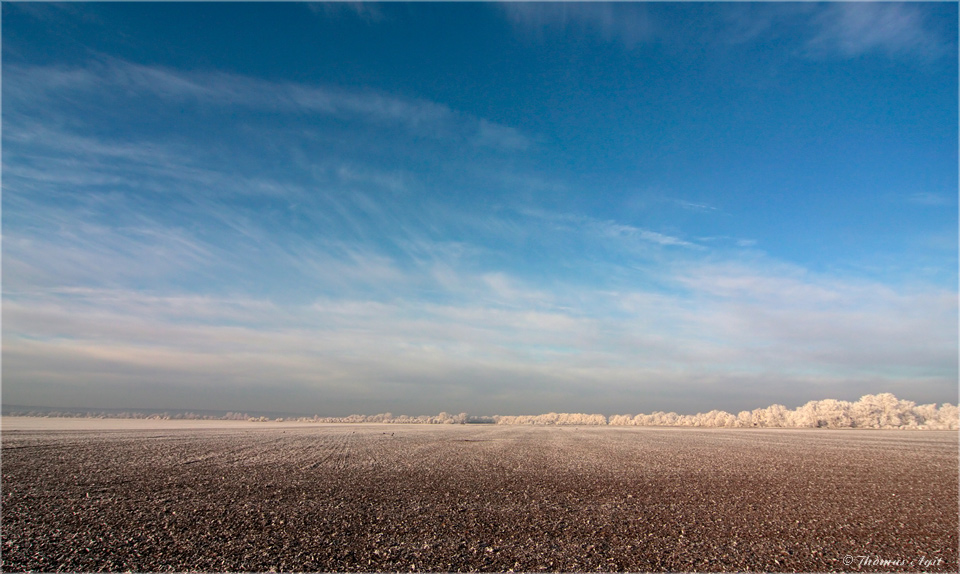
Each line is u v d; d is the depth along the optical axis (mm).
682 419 126625
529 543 10289
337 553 9453
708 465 25375
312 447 34812
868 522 12625
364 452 31234
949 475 22109
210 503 13805
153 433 49781
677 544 10375
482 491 16484
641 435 60156
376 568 8680
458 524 11797
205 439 41562
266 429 68438
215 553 9328
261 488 16438
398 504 14062
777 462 27234
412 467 23109
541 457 29016
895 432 73438
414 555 9398
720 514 13312
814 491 17312
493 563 9031
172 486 16562
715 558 9492
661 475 21156
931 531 11766
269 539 10305
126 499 14172
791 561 9406
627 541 10539
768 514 13383
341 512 12906
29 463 21453
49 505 13195
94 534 10461
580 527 11664
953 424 89375
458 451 32781
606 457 29359
